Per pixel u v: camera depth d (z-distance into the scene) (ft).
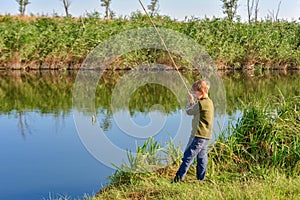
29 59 71.26
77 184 18.89
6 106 38.50
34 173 20.31
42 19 74.54
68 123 30.58
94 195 17.52
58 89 50.49
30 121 31.58
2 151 23.95
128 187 17.56
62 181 19.27
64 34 71.10
